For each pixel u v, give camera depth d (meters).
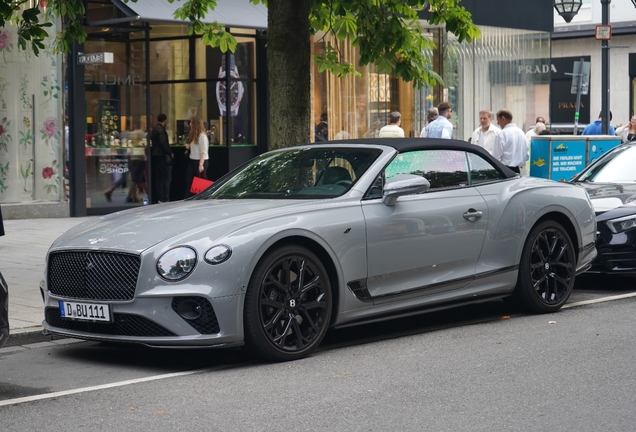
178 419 5.48
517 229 8.60
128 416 5.57
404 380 6.36
